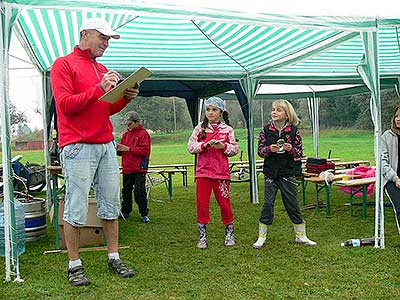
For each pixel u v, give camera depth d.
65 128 3.68
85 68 3.74
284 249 4.70
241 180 10.38
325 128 30.83
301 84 10.58
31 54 6.89
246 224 6.09
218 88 9.69
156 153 23.23
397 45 7.48
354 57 8.55
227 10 4.23
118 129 25.09
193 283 3.71
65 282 3.80
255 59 7.68
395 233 5.26
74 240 3.77
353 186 6.23
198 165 4.97
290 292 3.44
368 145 22.95
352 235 5.27
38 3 3.78
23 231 4.89
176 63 8.06
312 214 6.68
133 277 3.89
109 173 3.86
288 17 4.45
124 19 5.61
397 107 4.75
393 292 3.38
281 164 4.79
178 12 4.07
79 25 5.77
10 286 3.71
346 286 3.54
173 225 6.19
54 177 4.86
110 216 3.96
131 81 3.47
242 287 3.58
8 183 3.84
